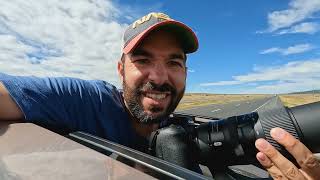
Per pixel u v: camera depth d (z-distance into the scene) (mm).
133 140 444
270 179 368
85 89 415
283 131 265
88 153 245
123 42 445
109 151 264
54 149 250
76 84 413
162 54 409
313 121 282
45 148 251
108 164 225
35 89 358
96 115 413
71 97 390
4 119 332
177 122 426
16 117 338
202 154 332
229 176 345
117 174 209
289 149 263
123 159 247
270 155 265
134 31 415
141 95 410
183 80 430
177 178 212
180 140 302
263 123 304
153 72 403
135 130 445
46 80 386
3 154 238
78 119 393
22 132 292
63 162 225
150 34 402
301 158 263
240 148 318
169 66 420
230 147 321
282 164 262
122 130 435
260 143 267
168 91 413
